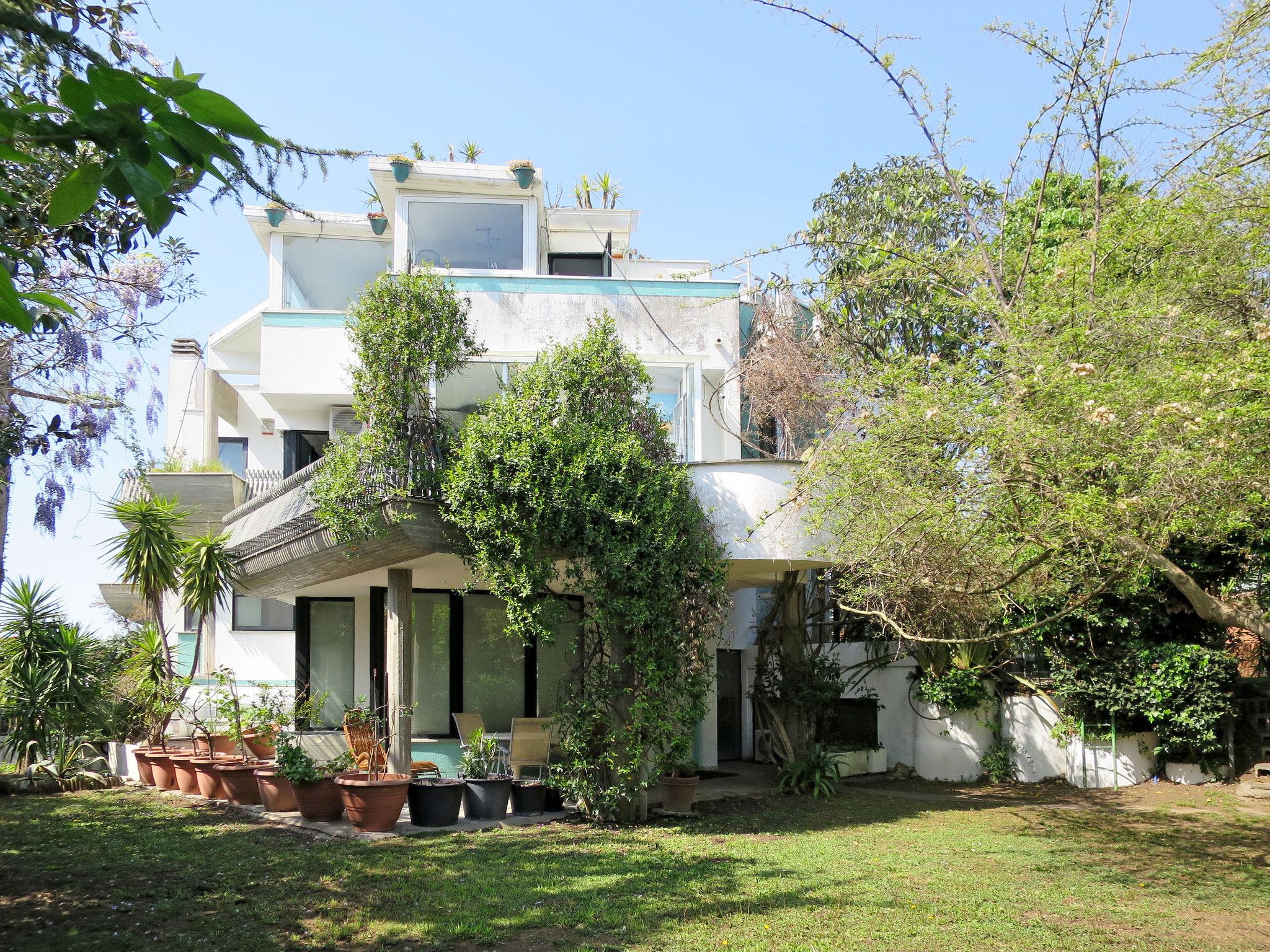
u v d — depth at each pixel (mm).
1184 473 6793
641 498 11422
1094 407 7105
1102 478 7676
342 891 8219
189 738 16859
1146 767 15047
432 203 17062
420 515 11320
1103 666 15016
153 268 11180
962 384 8438
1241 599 13742
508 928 7188
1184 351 7754
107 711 15820
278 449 19781
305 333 17359
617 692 11633
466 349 12648
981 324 12930
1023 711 16297
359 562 12656
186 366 20812
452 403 15414
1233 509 7215
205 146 2285
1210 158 8852
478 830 11078
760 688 15852
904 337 15938
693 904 7852
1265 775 13953
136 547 15156
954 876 8953
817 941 6828
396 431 11617
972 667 15906
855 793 14906
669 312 16953
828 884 8570
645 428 12414
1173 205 8883
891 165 17969
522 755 12945
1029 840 10930
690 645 11891
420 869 9039
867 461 8938
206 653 16953
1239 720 14984
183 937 6914
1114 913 7723
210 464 18062
